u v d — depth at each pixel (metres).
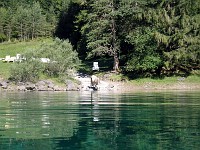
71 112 21.64
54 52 50.22
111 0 53.75
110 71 54.16
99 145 12.29
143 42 49.66
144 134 14.14
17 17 115.62
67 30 95.50
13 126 16.41
